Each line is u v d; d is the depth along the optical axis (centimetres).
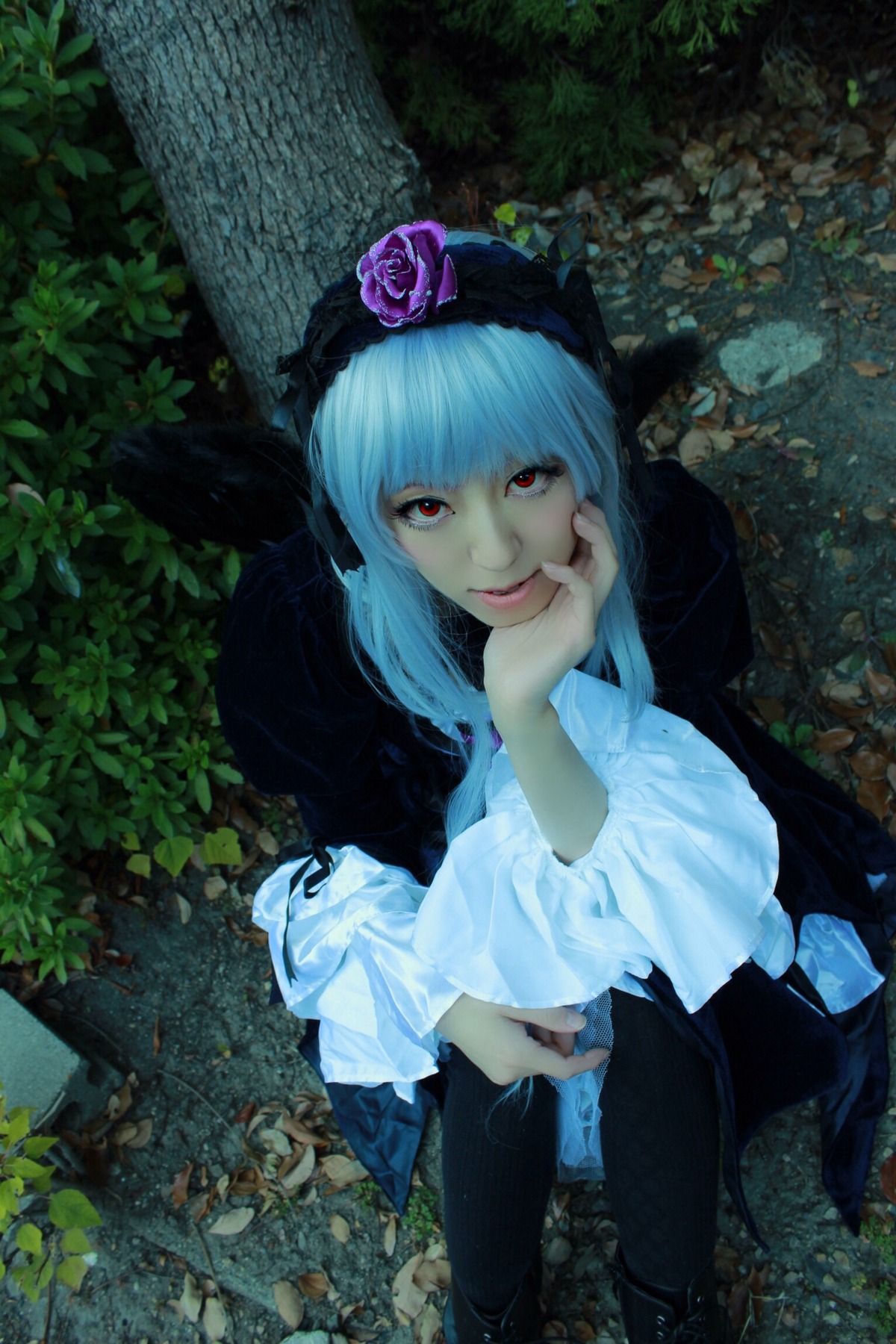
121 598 194
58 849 192
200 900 205
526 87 273
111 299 191
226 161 178
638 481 112
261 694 132
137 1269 171
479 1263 131
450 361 86
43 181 188
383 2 264
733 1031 139
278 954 146
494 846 121
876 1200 163
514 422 88
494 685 106
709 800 121
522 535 98
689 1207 127
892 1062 175
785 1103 144
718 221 264
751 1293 158
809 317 243
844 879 163
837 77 276
